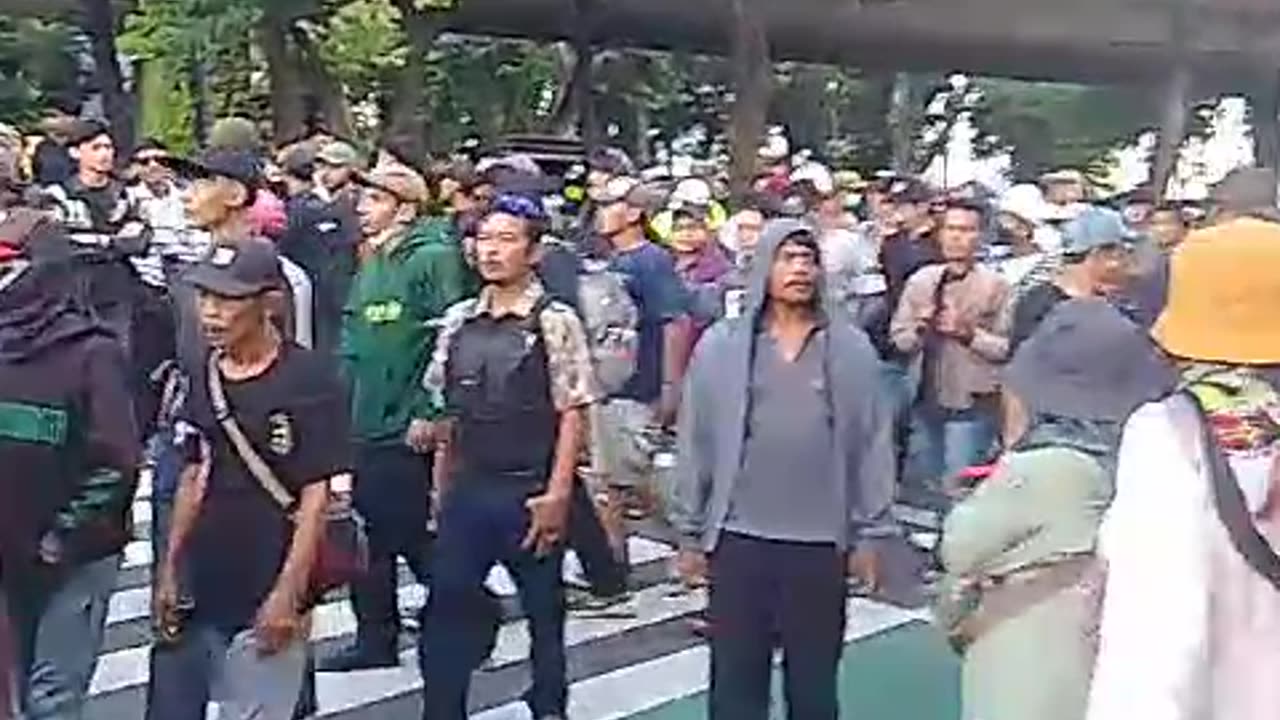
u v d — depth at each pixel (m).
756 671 6.45
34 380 5.96
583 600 9.72
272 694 5.90
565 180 16.78
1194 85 48.41
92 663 6.29
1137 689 3.49
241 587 5.82
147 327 6.87
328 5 31.53
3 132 7.90
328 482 5.88
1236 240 3.68
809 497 6.38
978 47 49.03
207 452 5.80
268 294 5.84
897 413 9.98
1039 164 62.09
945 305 10.41
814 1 47.50
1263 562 3.54
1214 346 3.63
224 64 32.03
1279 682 3.50
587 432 7.25
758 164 36.59
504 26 41.94
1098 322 5.00
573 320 7.07
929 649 8.84
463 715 7.22
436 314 8.12
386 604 8.53
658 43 44.47
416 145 34.88
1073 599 4.95
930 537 9.52
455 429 7.08
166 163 11.63
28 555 6.00
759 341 6.44
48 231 6.14
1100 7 47.97
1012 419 5.30
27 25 38.38
